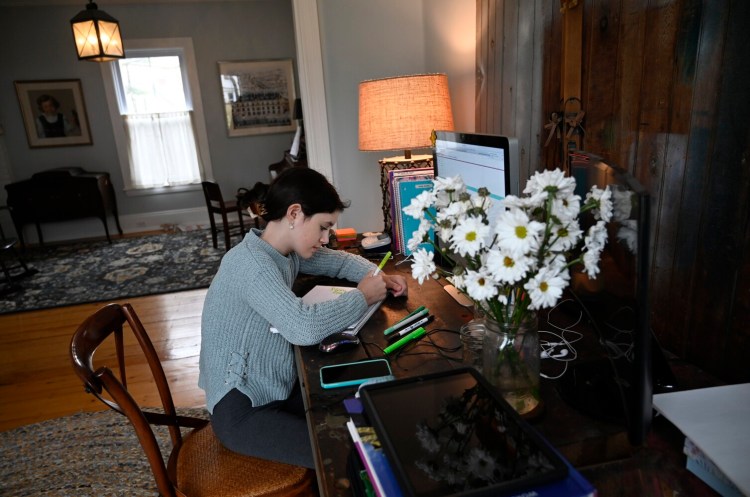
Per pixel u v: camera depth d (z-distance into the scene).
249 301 1.13
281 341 1.21
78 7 5.17
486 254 0.74
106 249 5.06
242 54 5.61
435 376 0.75
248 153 5.91
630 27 1.04
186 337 2.92
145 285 3.88
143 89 5.52
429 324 1.13
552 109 1.38
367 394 0.70
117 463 1.83
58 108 5.33
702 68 0.86
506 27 1.64
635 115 1.05
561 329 1.05
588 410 0.76
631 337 0.65
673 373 0.88
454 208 0.76
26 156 5.40
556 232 0.70
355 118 2.38
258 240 1.22
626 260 0.65
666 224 0.99
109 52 3.24
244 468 1.13
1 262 3.92
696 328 0.94
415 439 0.61
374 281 1.22
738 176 0.81
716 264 0.87
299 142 4.78
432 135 1.49
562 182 0.67
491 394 0.69
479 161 1.17
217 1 5.41
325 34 2.25
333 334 1.09
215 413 1.16
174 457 1.21
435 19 2.18
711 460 0.63
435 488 0.53
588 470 0.71
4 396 2.38
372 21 2.26
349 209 2.52
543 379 0.87
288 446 1.07
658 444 0.74
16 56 5.15
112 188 5.54
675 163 0.95
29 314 3.40
